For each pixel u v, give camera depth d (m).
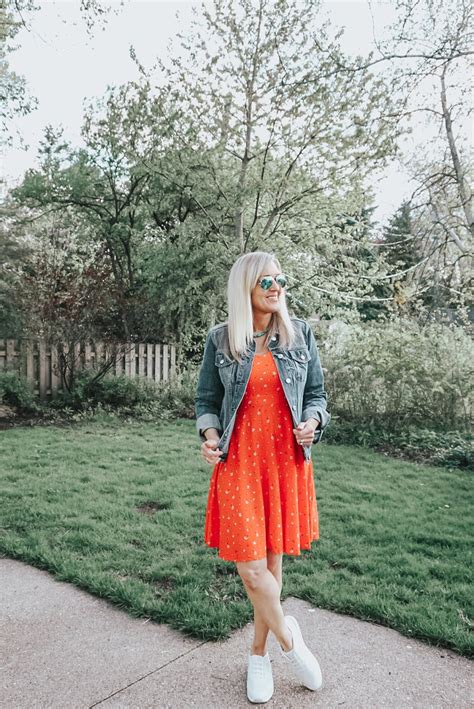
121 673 2.37
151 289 12.05
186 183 12.13
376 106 10.74
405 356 8.00
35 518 4.29
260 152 12.01
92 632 2.71
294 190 12.08
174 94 11.51
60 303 9.91
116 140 12.67
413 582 3.24
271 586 2.15
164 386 10.91
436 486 5.59
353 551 3.74
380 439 7.61
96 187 13.96
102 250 12.97
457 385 7.88
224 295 12.05
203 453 2.24
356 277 13.20
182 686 2.28
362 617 2.86
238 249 11.88
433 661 2.46
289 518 2.26
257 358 2.31
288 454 2.29
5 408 9.66
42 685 2.28
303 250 13.17
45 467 5.96
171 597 3.00
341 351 8.71
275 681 2.33
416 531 4.16
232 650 2.55
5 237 14.57
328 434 7.80
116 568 3.41
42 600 3.06
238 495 2.19
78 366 10.34
